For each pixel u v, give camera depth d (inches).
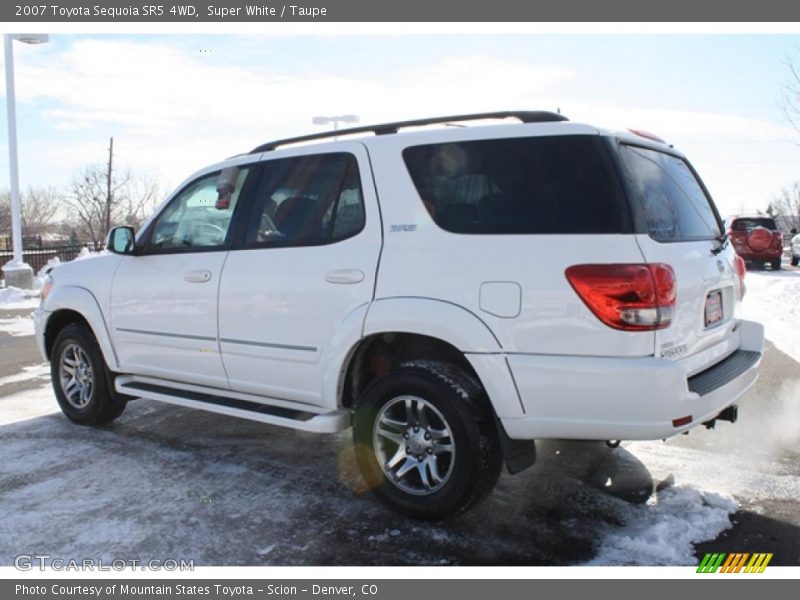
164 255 174.1
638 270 110.8
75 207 1831.9
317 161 149.9
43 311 204.4
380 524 132.5
